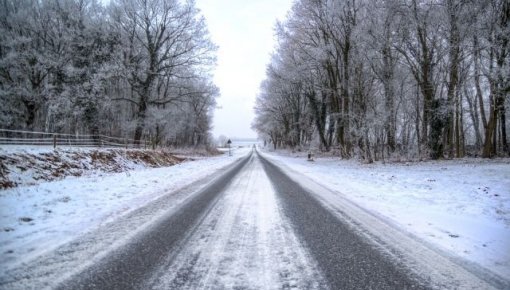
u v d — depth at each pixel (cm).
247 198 1020
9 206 816
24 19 3347
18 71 3250
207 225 679
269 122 7694
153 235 602
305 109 5772
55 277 409
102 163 1986
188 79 4050
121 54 3412
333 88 3484
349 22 2975
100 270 433
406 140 3459
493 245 556
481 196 1043
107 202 929
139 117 3531
